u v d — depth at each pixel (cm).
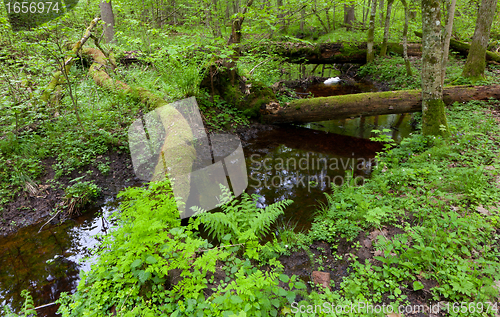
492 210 329
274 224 393
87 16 874
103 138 541
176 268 277
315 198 454
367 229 339
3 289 296
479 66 813
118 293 252
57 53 509
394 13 1650
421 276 265
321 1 628
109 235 305
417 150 525
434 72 512
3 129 515
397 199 374
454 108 671
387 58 1197
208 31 1040
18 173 445
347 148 638
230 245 300
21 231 386
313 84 1224
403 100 657
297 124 769
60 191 447
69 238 377
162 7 1207
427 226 313
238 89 745
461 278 246
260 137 697
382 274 273
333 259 311
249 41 755
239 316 198
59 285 300
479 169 391
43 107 593
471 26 1300
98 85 720
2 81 558
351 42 1234
